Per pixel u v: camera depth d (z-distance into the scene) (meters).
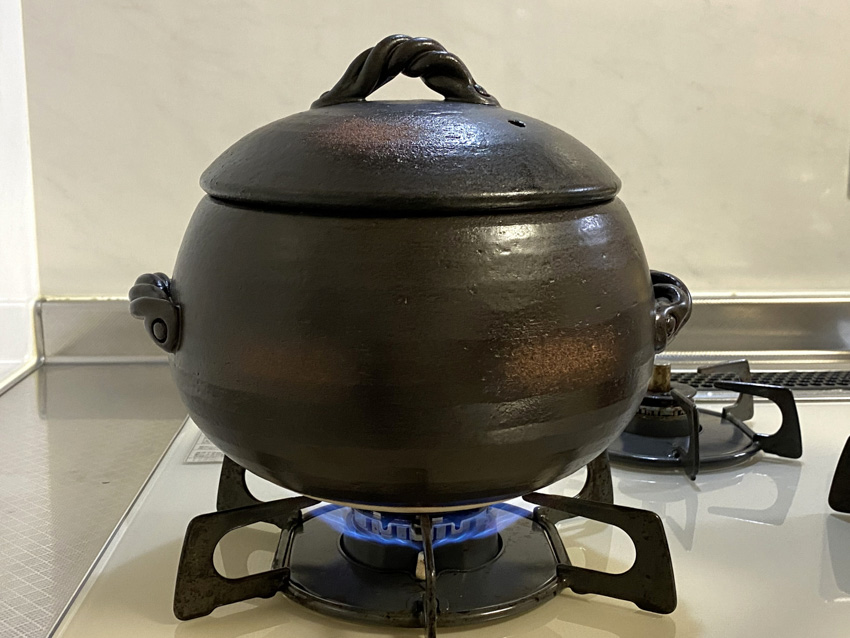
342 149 0.41
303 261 0.40
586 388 0.42
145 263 1.01
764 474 0.71
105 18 0.93
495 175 0.41
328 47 0.95
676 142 0.99
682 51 0.96
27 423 0.85
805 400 0.89
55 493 0.68
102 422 0.86
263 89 0.96
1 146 0.92
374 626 0.48
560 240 0.42
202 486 0.69
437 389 0.39
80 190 0.98
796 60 0.97
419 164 0.40
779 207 1.01
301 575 0.51
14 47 0.93
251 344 0.41
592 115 0.98
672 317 0.49
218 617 0.49
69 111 0.95
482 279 0.39
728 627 0.48
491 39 0.95
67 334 1.03
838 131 0.99
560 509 0.54
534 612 0.49
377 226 0.39
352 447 0.40
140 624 0.48
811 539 0.59
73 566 0.55
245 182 0.43
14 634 0.47
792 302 1.02
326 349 0.39
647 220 1.01
